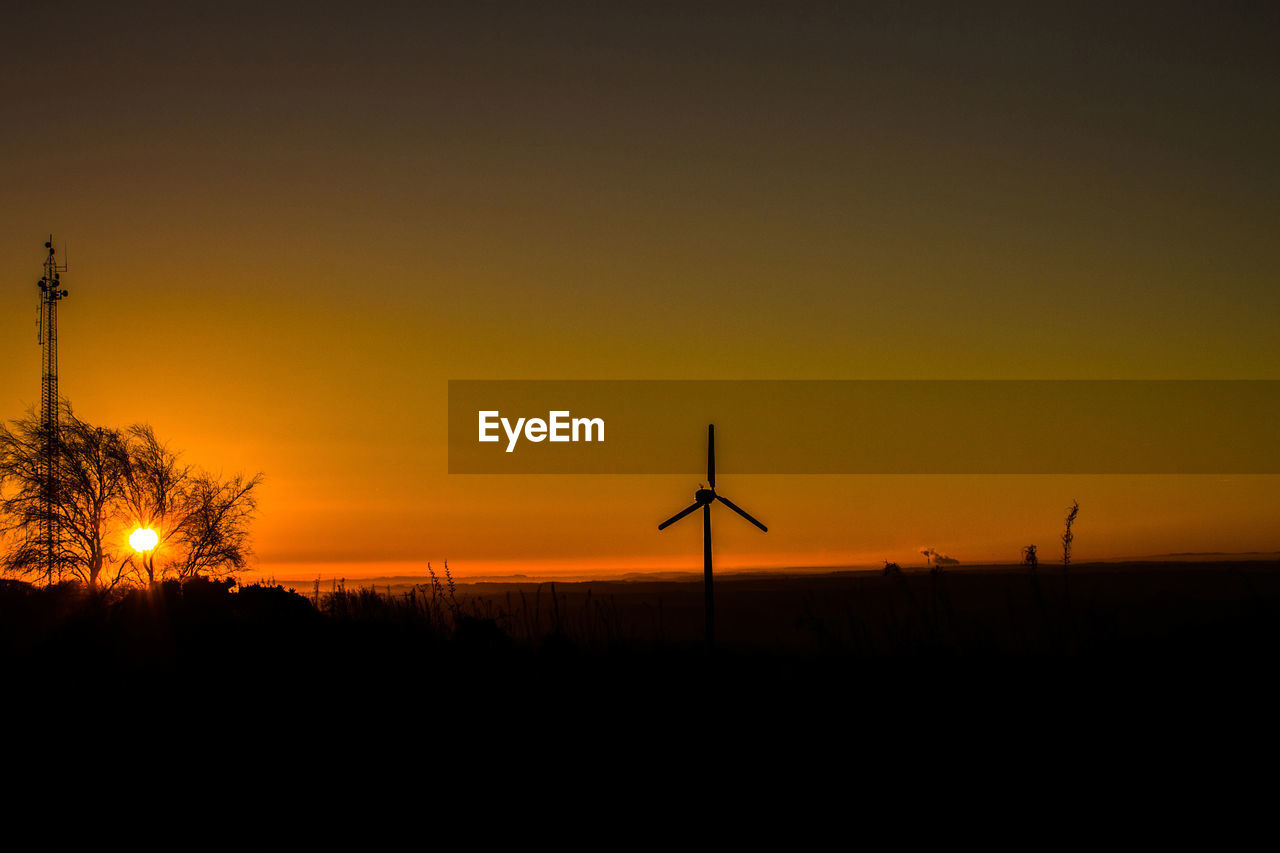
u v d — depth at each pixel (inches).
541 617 545.0
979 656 361.7
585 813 372.2
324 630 695.7
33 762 481.1
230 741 504.4
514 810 381.1
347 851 353.4
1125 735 336.8
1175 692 334.3
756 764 385.1
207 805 408.5
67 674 735.7
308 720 524.1
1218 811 308.8
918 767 358.6
